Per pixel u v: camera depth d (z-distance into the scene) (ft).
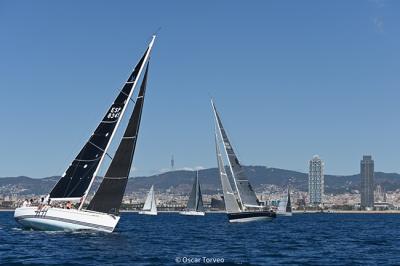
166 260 123.65
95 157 173.37
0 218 463.42
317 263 126.31
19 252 130.31
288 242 194.29
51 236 162.71
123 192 172.35
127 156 173.17
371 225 427.33
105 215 170.40
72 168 173.27
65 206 176.04
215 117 352.49
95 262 116.26
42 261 115.96
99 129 174.19
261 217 354.54
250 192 361.51
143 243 165.17
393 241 206.39
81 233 168.66
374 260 133.49
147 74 176.65
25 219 173.17
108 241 158.92
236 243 185.68
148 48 176.35
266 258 136.15
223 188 347.36
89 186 172.65
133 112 174.40
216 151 349.61
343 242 198.08
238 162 361.10
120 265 113.09
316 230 307.17
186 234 239.30
